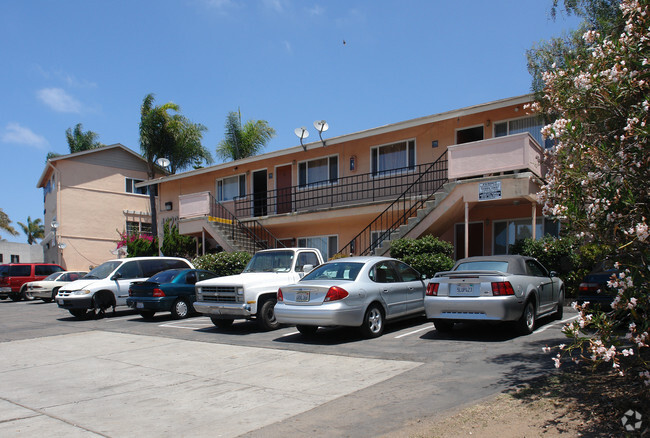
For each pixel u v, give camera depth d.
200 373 7.46
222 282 11.33
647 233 4.23
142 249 25.55
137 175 34.25
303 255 12.40
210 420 5.32
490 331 9.70
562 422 4.62
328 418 5.18
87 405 6.05
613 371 6.09
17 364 8.72
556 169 5.71
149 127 30.69
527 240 13.27
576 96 5.47
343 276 9.82
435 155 17.50
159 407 5.86
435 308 9.11
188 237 22.44
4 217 47.75
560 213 5.13
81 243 31.00
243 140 32.62
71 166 31.05
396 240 14.52
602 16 10.43
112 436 4.97
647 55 5.01
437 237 15.68
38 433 5.11
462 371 6.67
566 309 12.12
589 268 12.57
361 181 19.34
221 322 12.14
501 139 13.34
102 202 32.22
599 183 4.89
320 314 9.05
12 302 23.98
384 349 8.42
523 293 8.87
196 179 26.19
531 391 5.57
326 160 20.77
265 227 22.08
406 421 4.96
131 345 10.22
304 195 21.39
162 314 15.98
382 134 18.94
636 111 5.02
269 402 5.84
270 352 8.74
